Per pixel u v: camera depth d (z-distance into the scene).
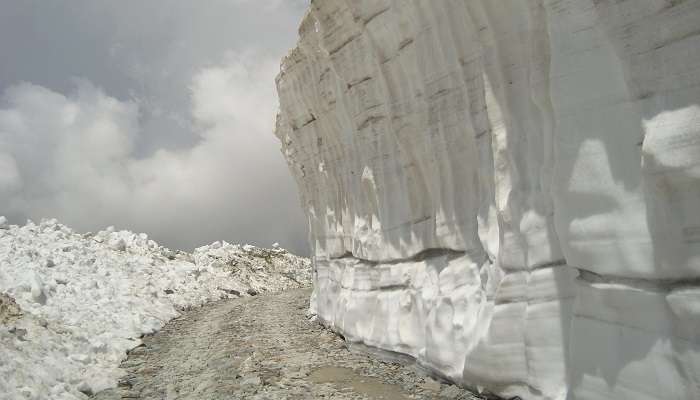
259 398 7.55
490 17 6.34
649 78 4.12
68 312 12.85
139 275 21.33
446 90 7.89
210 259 30.28
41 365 8.30
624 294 4.43
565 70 4.91
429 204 9.05
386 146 10.12
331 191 13.92
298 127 15.19
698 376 3.77
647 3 4.03
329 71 12.03
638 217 4.32
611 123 4.54
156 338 13.14
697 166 3.75
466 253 7.83
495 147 6.50
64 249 19.73
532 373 5.70
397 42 8.74
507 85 6.33
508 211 6.22
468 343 7.16
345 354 10.62
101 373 9.06
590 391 4.74
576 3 4.75
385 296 10.11
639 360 4.25
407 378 8.41
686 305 3.88
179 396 7.89
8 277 13.73
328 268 14.83
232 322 15.45
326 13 10.54
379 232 10.61
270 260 34.19
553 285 5.57
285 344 11.80
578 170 4.82
